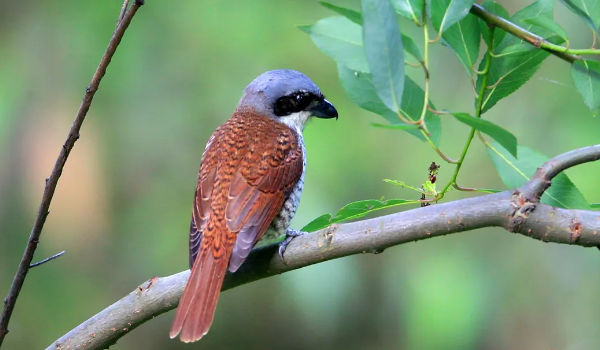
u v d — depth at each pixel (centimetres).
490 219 588
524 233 580
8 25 1316
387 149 1245
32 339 1261
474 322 1210
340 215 662
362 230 634
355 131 1245
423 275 1257
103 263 1288
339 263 1292
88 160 1296
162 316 1388
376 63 519
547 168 580
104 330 698
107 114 1298
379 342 1270
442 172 1248
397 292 1279
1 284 1288
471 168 1253
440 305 1221
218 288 679
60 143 1302
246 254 691
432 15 560
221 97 1288
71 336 705
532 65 615
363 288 1288
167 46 1294
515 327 1223
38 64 1302
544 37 626
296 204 794
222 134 801
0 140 1296
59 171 666
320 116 883
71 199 1296
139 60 1288
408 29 1253
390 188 1223
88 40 1298
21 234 1306
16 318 1271
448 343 1217
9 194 1306
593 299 1233
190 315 662
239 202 734
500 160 619
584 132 1228
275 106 863
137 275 1274
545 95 1270
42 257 1291
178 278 695
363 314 1279
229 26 1295
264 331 1331
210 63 1292
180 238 1276
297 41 1285
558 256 1256
